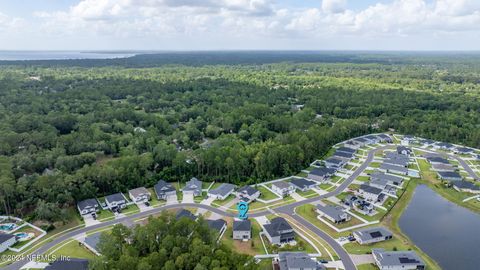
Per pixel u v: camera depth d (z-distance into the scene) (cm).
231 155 14912
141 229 8712
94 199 12319
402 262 8788
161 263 7775
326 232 10619
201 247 7869
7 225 10750
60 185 11969
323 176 14450
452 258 9594
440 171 15512
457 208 12812
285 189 13288
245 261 7769
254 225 10994
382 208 12294
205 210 12038
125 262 7431
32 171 13988
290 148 15738
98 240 9694
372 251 9412
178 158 14712
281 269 8569
